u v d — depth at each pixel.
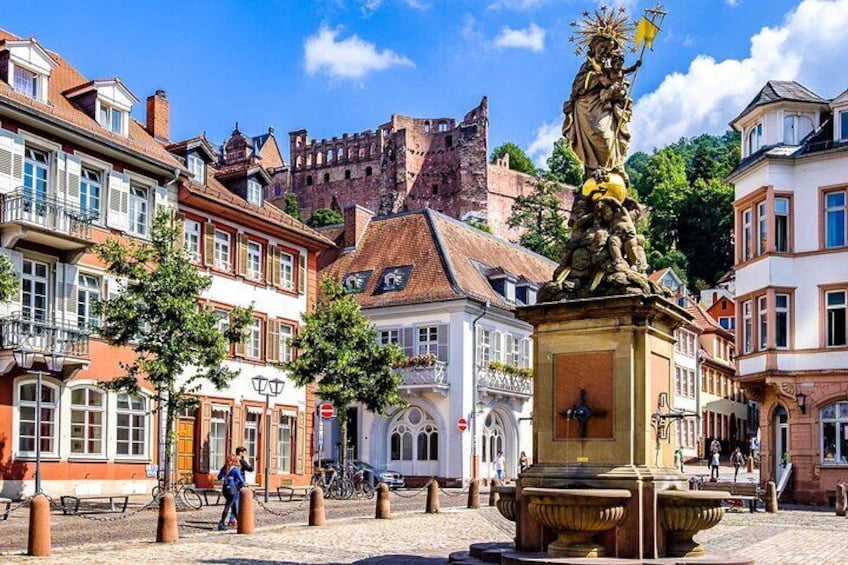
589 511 11.38
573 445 12.41
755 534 22.83
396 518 25.78
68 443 31.73
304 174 139.88
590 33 13.59
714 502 11.91
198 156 39.50
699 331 72.19
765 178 38.34
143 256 28.55
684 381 69.00
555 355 12.70
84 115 33.97
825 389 36.75
